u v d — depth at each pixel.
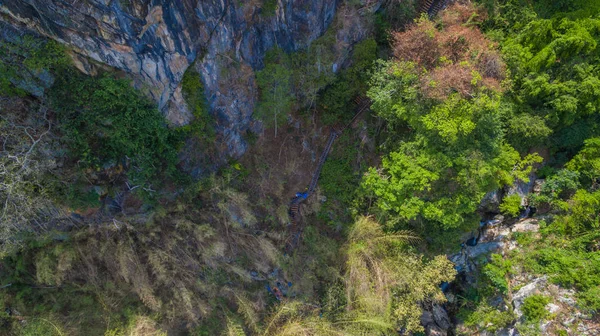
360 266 16.33
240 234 16.75
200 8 11.45
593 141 16.47
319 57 15.44
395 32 15.77
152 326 14.63
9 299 14.11
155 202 15.00
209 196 15.88
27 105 11.97
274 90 15.21
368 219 16.98
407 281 16.19
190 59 12.52
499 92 14.09
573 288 16.23
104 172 13.83
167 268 15.25
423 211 15.33
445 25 15.92
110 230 14.37
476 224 17.08
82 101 12.12
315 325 16.28
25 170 11.71
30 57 10.97
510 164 15.75
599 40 15.56
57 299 14.52
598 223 16.48
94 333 14.50
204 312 15.70
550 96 15.89
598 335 15.32
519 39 16.20
